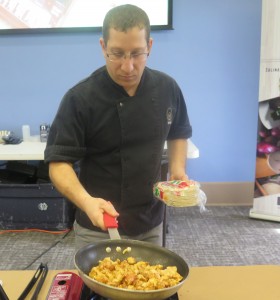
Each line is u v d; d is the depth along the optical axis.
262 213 3.05
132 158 1.26
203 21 3.05
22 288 1.03
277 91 2.83
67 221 2.83
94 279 0.80
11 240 2.71
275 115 2.86
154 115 1.27
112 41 1.02
